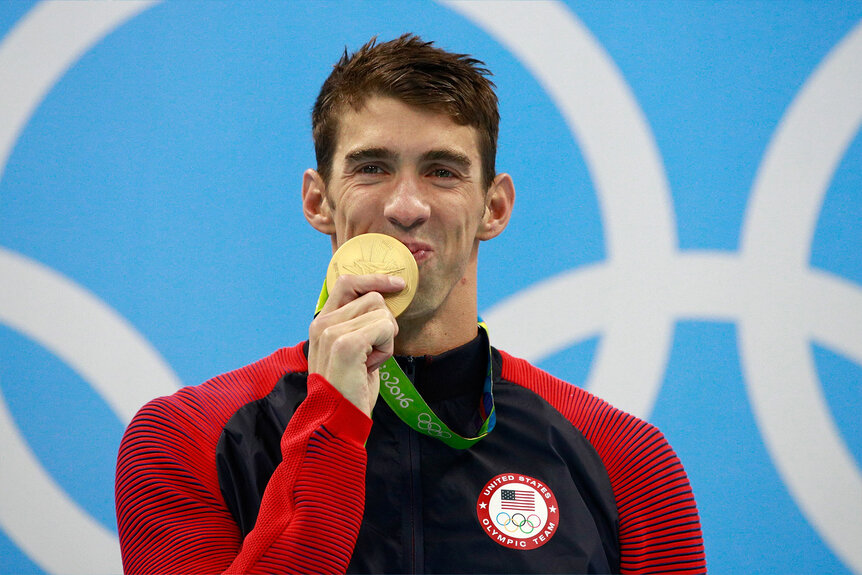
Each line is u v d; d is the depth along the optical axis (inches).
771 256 496.1
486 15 504.4
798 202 501.0
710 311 490.0
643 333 486.0
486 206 307.4
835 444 485.4
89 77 480.4
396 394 287.9
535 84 502.6
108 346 464.1
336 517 249.9
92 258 468.8
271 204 484.7
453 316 303.9
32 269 465.1
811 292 494.9
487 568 274.4
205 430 288.5
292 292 479.2
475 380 308.5
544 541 279.7
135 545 275.6
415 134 278.2
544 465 294.2
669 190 497.7
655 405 480.7
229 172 484.1
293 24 498.3
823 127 507.5
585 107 502.0
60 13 481.1
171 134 482.9
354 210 281.0
